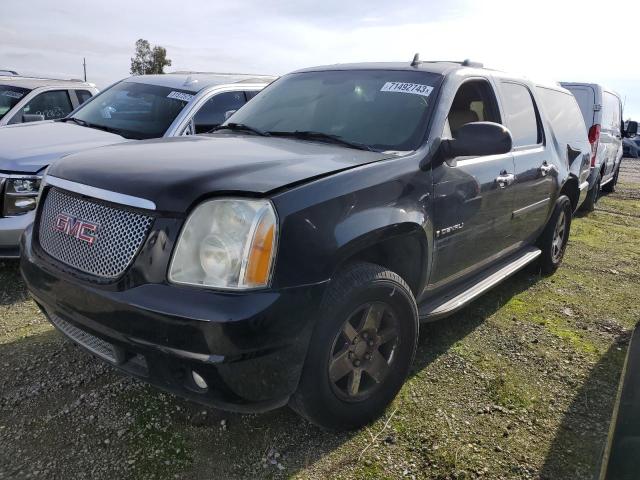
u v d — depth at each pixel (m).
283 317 2.14
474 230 3.46
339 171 2.52
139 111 5.74
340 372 2.52
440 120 3.17
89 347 2.51
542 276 5.30
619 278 5.45
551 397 3.12
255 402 2.23
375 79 3.60
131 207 2.23
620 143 11.68
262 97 4.03
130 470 2.36
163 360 2.13
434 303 3.32
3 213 4.26
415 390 3.08
